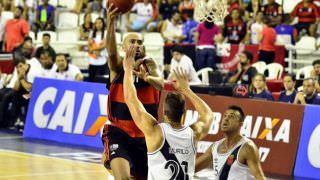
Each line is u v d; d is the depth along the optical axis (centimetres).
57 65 1914
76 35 2514
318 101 1602
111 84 1009
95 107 1742
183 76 861
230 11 2281
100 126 1727
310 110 1472
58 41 2488
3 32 2452
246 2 2491
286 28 2262
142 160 1013
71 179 1354
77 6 2670
